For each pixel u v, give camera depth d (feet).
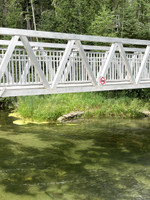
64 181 17.51
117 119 38.88
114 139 28.04
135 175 18.48
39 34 18.12
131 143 26.58
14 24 88.94
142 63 26.04
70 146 25.46
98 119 38.83
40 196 15.34
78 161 21.43
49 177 18.13
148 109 43.34
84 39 20.81
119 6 82.43
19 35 17.24
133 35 66.33
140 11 88.53
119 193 15.75
